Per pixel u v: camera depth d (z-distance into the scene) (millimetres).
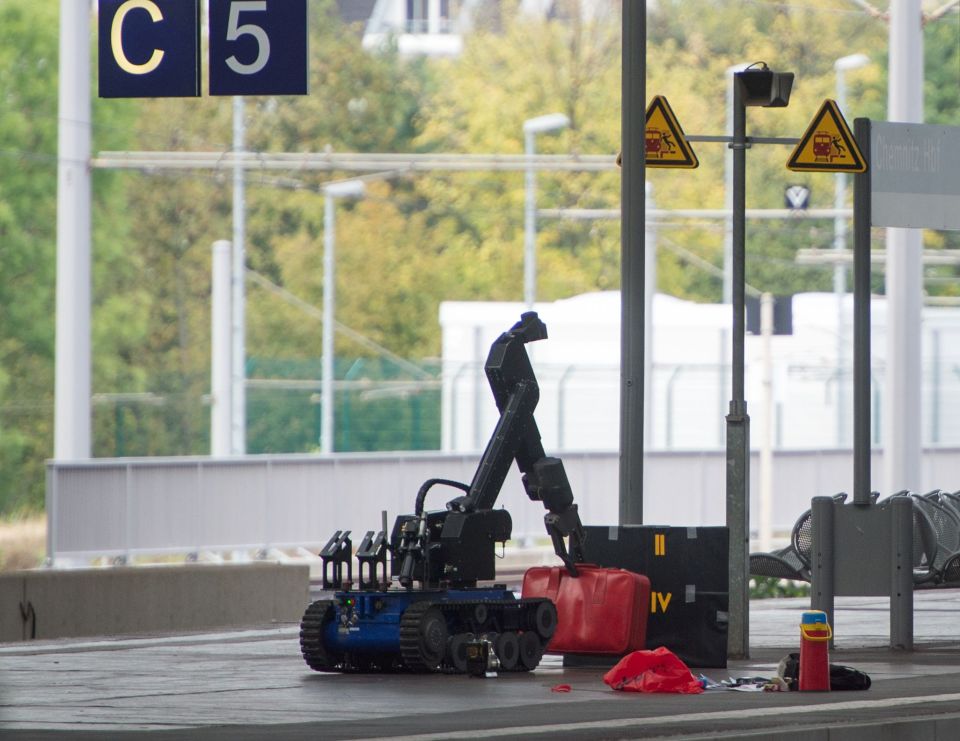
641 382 61125
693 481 135875
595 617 55250
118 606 77062
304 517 122125
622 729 40000
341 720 42500
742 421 59750
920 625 74188
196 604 80125
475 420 159000
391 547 55594
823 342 179250
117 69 68500
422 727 40812
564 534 56562
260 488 119938
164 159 154875
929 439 186625
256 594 82688
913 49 99250
